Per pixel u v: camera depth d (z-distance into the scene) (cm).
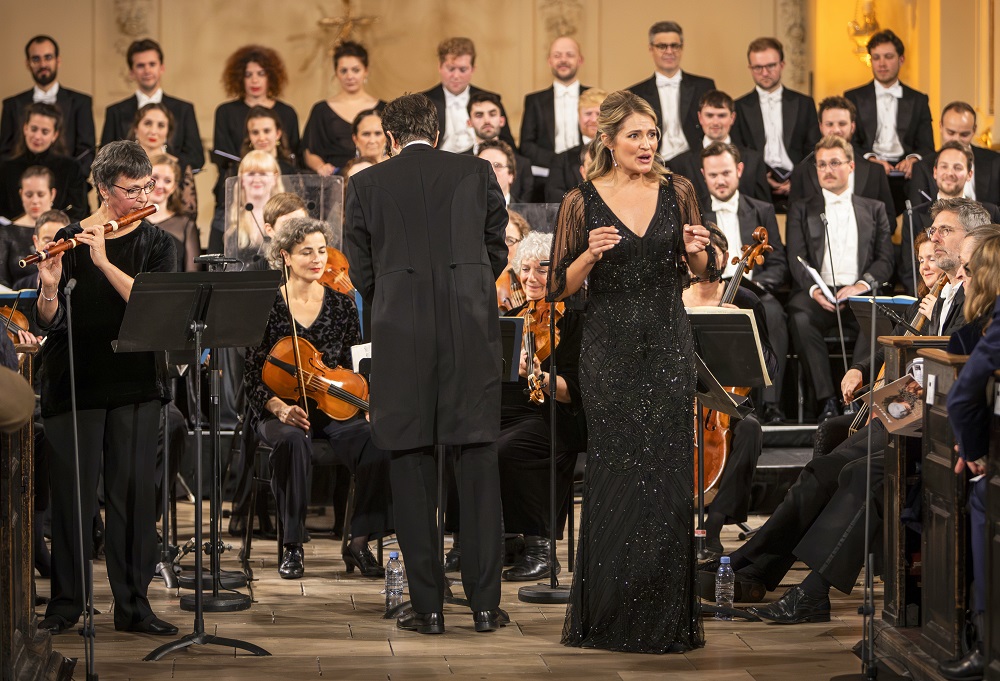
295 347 1023
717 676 742
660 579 795
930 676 679
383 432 816
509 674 746
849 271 1409
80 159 1692
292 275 1073
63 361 800
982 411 625
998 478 619
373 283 842
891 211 1503
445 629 848
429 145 844
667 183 811
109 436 814
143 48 1683
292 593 958
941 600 694
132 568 825
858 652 785
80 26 1964
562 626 855
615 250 796
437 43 2014
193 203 1567
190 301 761
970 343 698
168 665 759
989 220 952
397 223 822
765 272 1420
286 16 2006
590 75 1998
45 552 983
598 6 1997
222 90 2002
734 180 1405
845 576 855
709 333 888
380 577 1016
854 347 1397
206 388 1277
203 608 896
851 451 912
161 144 1533
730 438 1084
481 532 838
